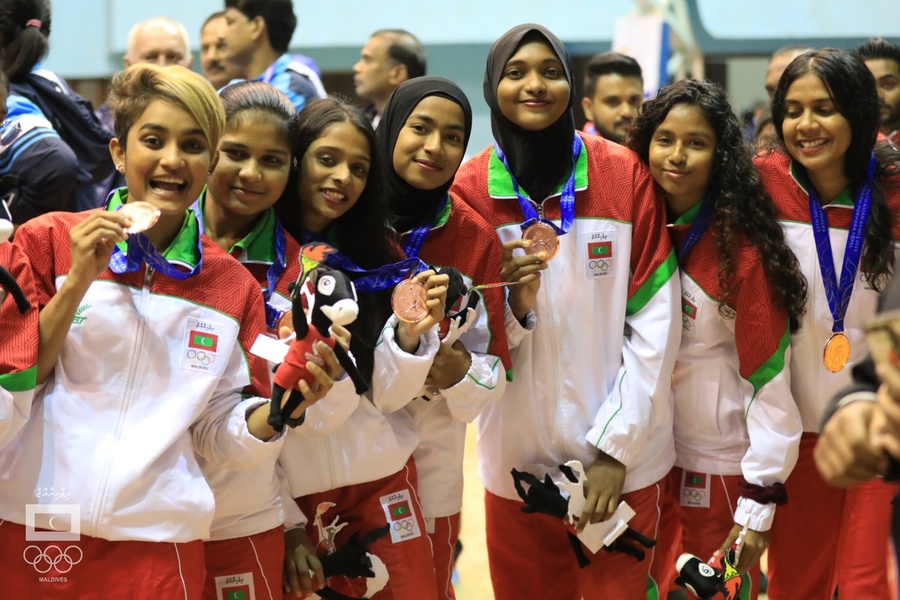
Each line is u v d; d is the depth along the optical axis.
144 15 9.38
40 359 2.13
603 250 2.90
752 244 2.86
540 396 2.93
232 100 2.49
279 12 5.18
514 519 3.06
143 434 2.19
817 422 3.01
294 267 2.58
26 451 2.17
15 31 3.68
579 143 2.96
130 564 2.17
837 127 2.79
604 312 2.93
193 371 2.25
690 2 8.88
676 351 2.91
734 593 2.88
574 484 2.83
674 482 3.15
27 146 3.51
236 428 2.26
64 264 2.22
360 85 5.69
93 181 3.90
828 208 2.92
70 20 9.38
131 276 2.25
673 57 8.43
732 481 3.04
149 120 2.19
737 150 2.87
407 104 2.75
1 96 2.64
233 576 2.45
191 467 2.26
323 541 2.66
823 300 2.91
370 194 2.65
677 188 2.89
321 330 2.15
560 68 2.87
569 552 3.12
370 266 2.67
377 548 2.71
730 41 8.95
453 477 2.95
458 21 9.13
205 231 2.59
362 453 2.67
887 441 1.43
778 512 3.11
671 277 2.90
